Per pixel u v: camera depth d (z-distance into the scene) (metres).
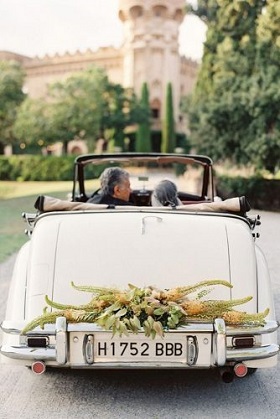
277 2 19.30
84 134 56.06
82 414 3.91
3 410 3.99
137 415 3.88
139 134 64.88
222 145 22.69
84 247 4.07
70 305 3.78
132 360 3.74
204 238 4.12
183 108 27.11
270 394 4.26
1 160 55.78
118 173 5.44
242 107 20.95
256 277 4.07
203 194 7.59
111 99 60.44
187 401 4.11
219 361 3.67
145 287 3.85
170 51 73.12
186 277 3.96
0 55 76.31
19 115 55.31
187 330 3.68
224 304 3.77
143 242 4.08
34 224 4.47
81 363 3.73
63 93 54.31
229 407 4.01
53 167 54.03
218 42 24.77
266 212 21.09
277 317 6.31
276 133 20.16
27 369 4.81
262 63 20.22
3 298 7.29
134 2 71.88
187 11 25.45
